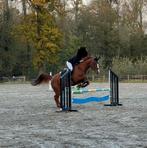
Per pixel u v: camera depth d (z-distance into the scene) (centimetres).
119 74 6450
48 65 7025
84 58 2016
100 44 7906
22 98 2900
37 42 6681
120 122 1494
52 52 6700
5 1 6944
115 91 2236
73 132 1260
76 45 7569
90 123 1480
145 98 2747
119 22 8188
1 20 6812
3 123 1521
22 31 6681
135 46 7962
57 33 6719
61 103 1955
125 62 6612
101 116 1708
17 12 7106
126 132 1238
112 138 1127
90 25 8025
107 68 6794
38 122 1540
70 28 8000
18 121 1580
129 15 8256
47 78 2084
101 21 7962
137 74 6456
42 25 6688
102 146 1005
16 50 6756
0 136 1199
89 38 7944
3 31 6725
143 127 1348
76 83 2019
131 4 8306
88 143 1053
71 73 2000
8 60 6719
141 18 8244
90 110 1991
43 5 6569
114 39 7881
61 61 7306
